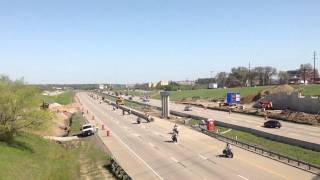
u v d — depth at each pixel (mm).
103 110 140000
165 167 42594
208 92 199125
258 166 41062
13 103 49156
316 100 90125
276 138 58000
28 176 38812
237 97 128125
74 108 145000
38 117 51406
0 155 41781
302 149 50281
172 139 60938
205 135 66938
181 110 123938
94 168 44406
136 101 186000
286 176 36344
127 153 52125
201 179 36625
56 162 47438
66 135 72562
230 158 45969
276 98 110188
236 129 72250
